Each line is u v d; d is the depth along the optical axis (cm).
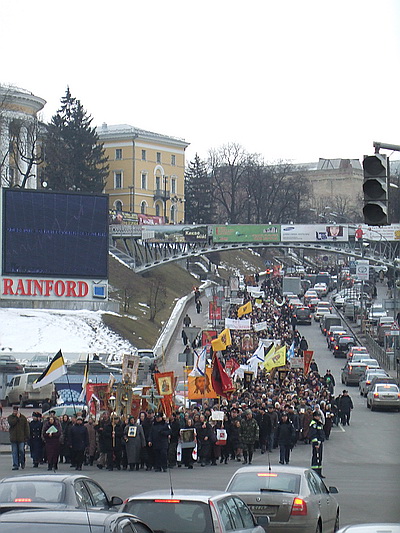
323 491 2119
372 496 2811
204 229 14088
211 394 4312
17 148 12444
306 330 11894
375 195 1906
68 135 16200
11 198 8025
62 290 8181
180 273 15462
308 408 4722
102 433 3462
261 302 10600
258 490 1961
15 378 6212
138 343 9550
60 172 14988
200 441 3638
